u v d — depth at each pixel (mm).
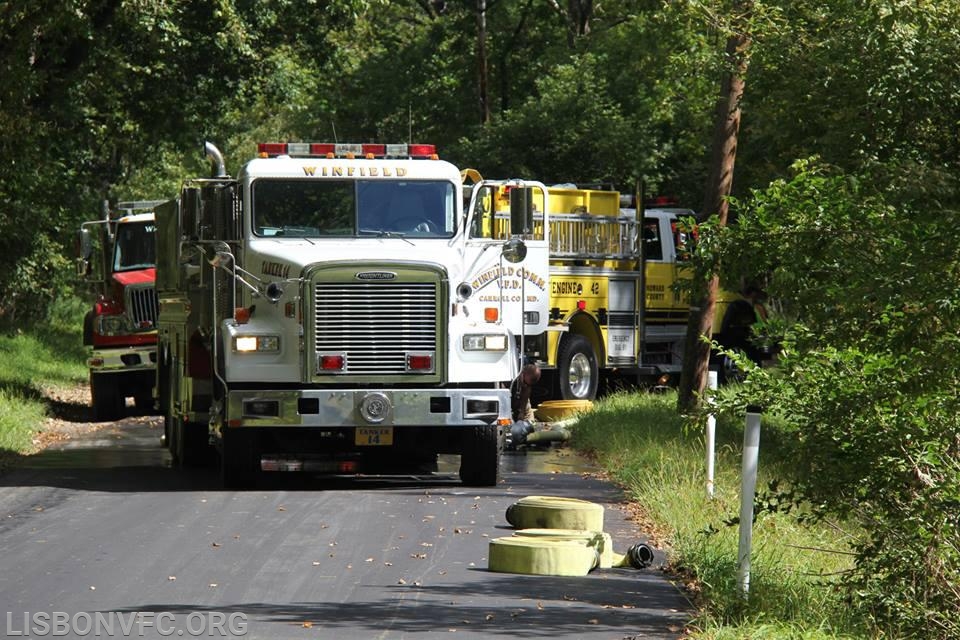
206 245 54438
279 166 54781
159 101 109875
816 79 53031
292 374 52438
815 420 34469
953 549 33312
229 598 32500
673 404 76250
